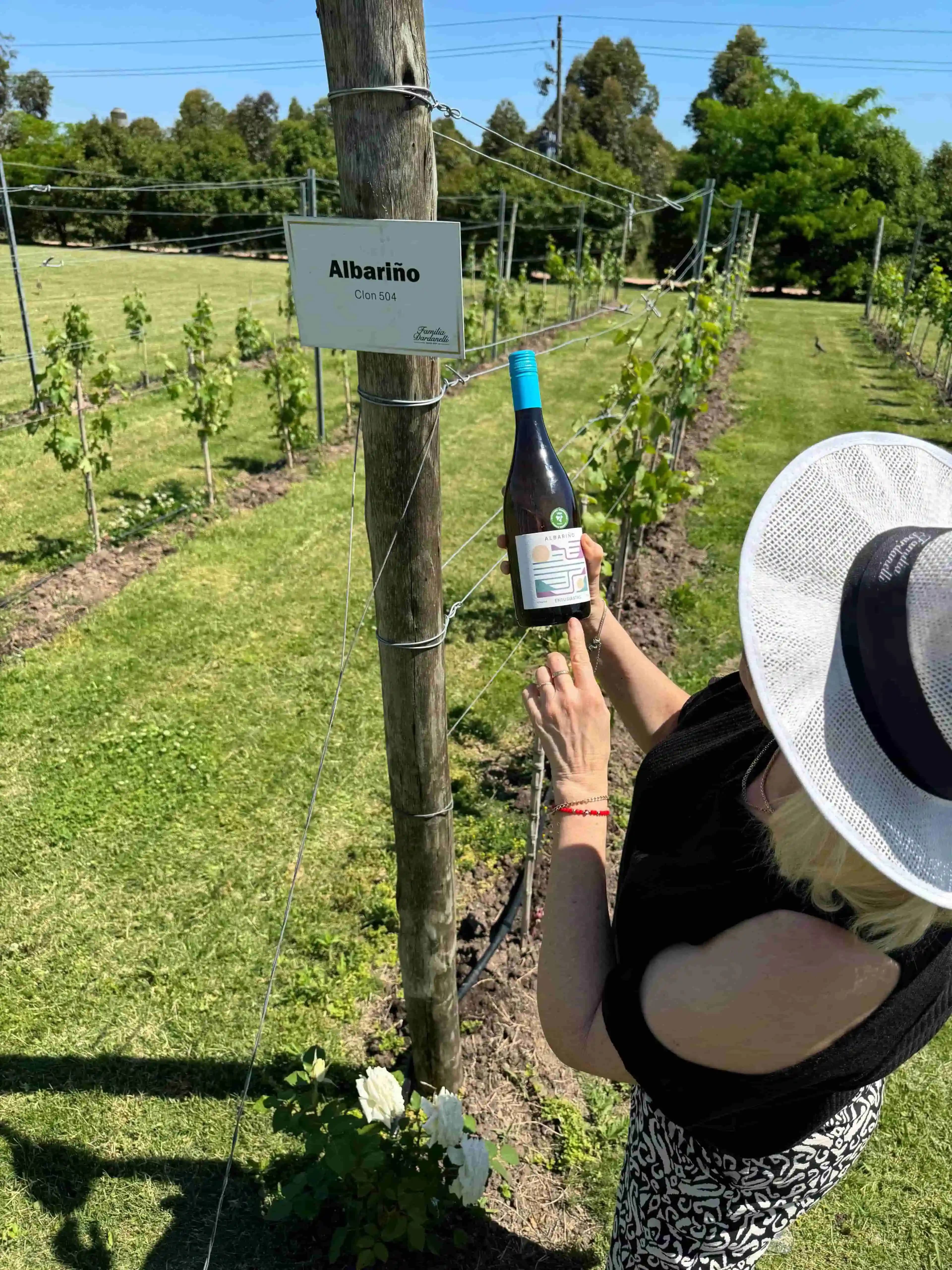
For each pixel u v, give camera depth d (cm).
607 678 182
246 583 688
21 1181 267
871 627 94
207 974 342
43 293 2519
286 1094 243
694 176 4338
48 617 622
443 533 808
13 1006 329
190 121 8931
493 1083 294
